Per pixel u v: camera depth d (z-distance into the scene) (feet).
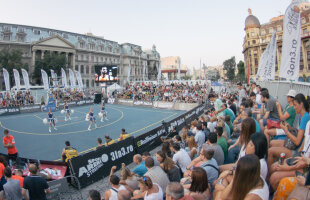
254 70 250.16
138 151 38.50
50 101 113.60
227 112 32.32
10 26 234.79
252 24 247.29
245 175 7.90
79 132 65.98
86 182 28.50
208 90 131.34
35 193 18.08
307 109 13.47
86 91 179.83
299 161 10.77
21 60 230.27
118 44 351.87
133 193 17.90
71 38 281.13
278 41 211.20
